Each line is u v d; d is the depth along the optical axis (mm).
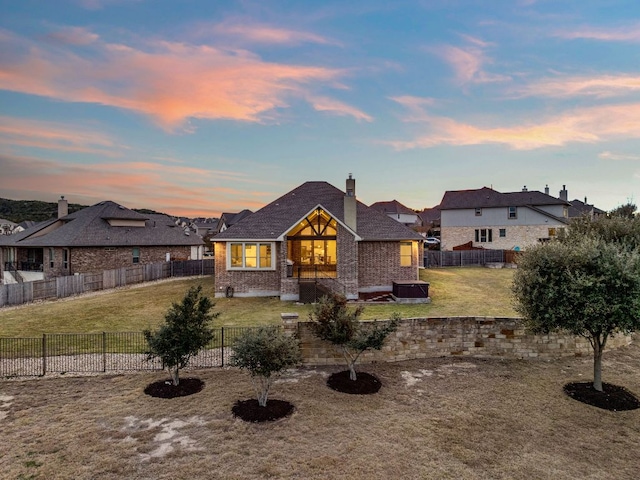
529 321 11500
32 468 6746
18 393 10289
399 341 13461
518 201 42906
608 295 9828
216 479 6504
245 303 21328
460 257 38000
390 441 8023
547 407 9875
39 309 20781
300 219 21688
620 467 7312
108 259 34000
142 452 7355
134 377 11492
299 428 8508
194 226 100688
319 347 13062
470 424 8891
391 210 74938
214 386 10844
